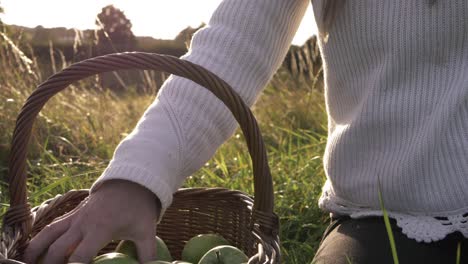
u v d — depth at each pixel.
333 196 1.23
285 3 1.29
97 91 4.20
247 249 1.42
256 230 1.17
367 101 1.11
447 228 1.05
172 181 1.17
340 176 1.18
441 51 1.05
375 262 1.04
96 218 1.10
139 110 4.14
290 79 4.70
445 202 1.05
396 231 1.09
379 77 1.10
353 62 1.15
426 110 1.06
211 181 2.44
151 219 1.14
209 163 2.79
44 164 2.76
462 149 1.02
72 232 1.11
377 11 1.09
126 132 3.59
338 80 1.20
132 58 1.09
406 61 1.07
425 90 1.07
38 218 1.32
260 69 1.28
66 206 1.43
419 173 1.06
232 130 1.26
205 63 1.25
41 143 3.17
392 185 1.09
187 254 1.36
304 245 1.85
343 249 1.09
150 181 1.12
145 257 1.12
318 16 1.18
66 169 2.45
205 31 1.29
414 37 1.06
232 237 1.48
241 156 2.87
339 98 1.21
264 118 4.27
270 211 1.14
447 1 1.03
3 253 1.09
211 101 1.21
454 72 1.05
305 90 4.58
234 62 1.25
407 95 1.08
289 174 2.60
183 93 1.22
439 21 1.04
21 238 1.18
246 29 1.27
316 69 4.54
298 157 2.94
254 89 1.28
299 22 1.35
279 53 1.32
